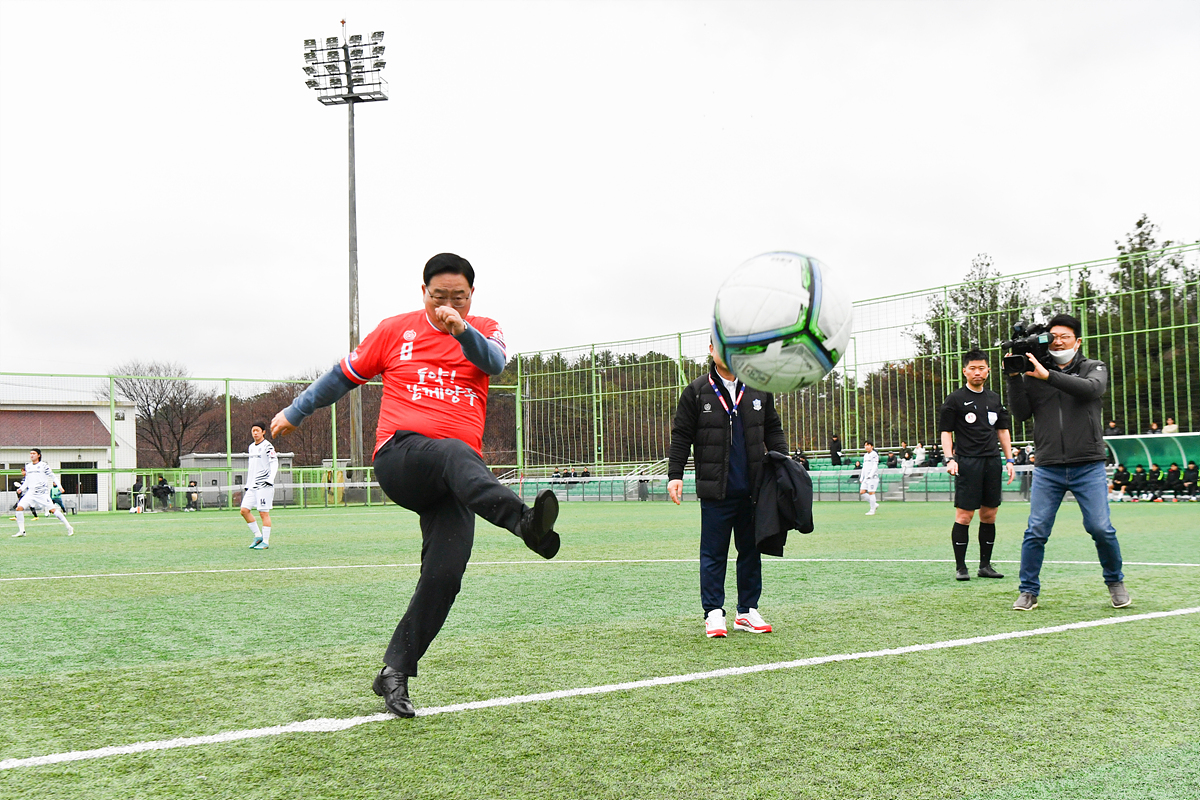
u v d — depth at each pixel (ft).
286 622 18.51
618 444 101.71
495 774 8.98
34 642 16.42
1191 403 67.56
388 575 27.17
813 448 86.48
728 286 11.43
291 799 8.37
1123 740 9.87
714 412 16.48
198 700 12.07
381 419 11.46
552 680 12.91
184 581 25.90
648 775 8.90
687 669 13.51
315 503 98.58
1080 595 20.47
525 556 32.07
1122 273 71.87
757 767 9.10
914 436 80.84
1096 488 18.35
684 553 33.14
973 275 90.48
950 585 22.79
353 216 100.07
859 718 10.76
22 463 110.42
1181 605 18.85
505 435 109.70
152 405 105.91
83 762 9.47
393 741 10.09
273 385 100.58
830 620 17.66
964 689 12.07
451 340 11.39
